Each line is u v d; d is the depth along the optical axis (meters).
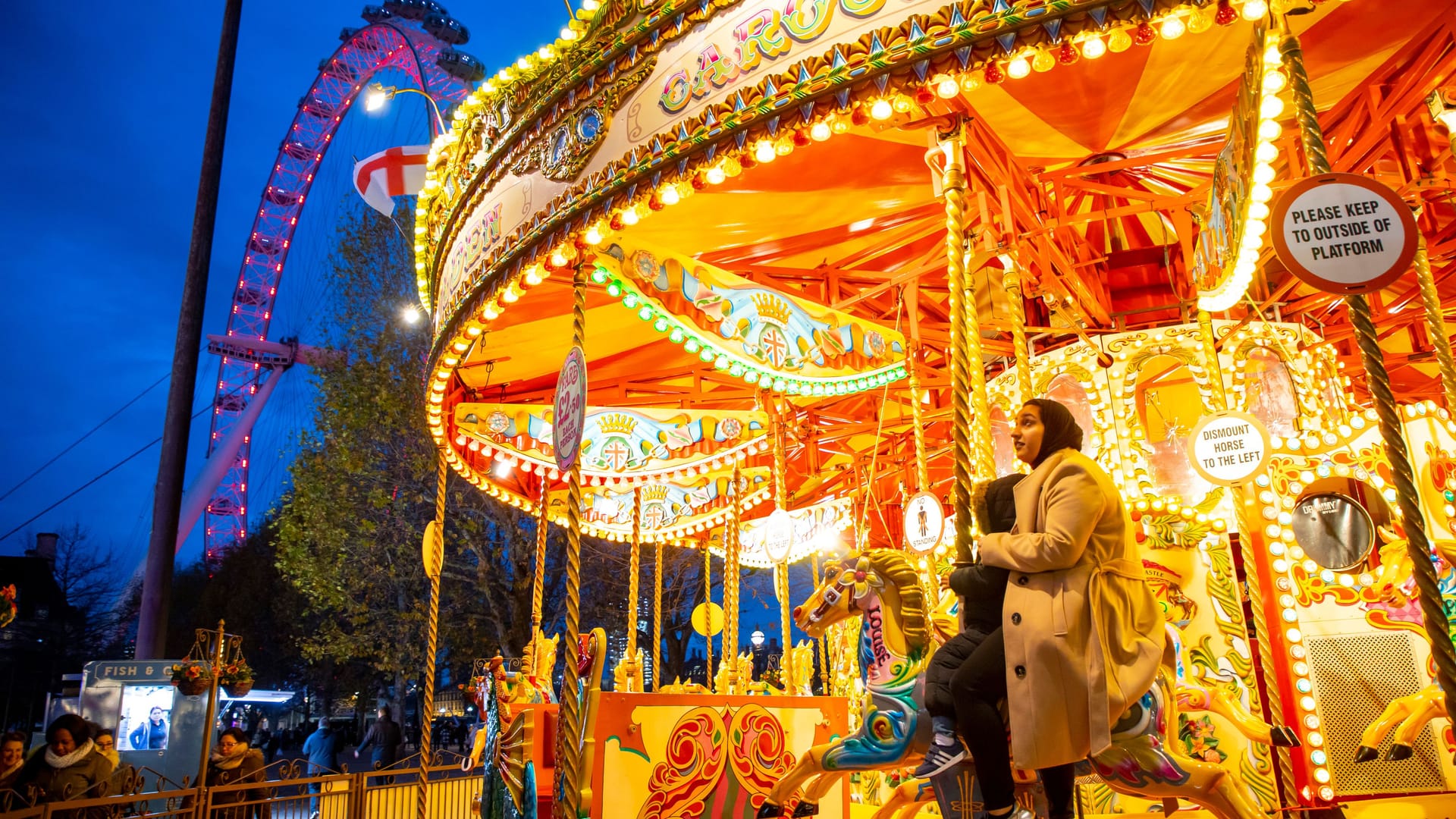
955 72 4.27
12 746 7.70
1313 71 7.21
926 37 4.32
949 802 4.11
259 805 8.91
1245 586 7.88
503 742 7.62
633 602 12.12
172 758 14.35
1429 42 6.93
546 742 7.41
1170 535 8.04
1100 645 3.54
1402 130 8.34
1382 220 3.51
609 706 6.42
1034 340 10.79
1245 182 5.07
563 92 6.00
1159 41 6.29
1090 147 8.01
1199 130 7.85
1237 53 6.49
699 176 5.25
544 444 11.71
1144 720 3.89
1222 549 7.81
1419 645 7.32
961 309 5.02
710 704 7.05
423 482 23.08
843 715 8.04
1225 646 7.60
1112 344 8.96
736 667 10.83
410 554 22.73
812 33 4.72
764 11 4.94
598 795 6.21
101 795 7.74
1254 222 5.16
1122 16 3.94
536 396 12.47
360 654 22.84
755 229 9.20
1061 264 8.73
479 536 22.84
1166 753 3.86
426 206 8.48
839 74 4.55
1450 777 7.20
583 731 6.29
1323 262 3.53
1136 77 6.77
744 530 16.86
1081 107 7.20
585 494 14.23
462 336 7.36
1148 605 3.79
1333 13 6.34
